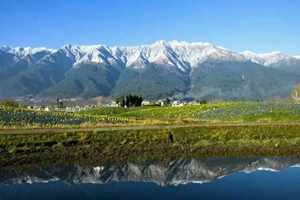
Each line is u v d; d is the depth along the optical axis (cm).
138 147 5806
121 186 4047
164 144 5991
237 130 6469
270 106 9900
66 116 8800
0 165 4872
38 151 5469
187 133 6338
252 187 3975
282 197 3638
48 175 4494
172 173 4591
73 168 4788
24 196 3728
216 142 6106
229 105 11362
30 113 8875
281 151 5644
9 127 6594
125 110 15588
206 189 3916
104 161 5138
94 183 4178
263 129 6512
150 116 11425
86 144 5834
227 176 4444
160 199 3616
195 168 4797
